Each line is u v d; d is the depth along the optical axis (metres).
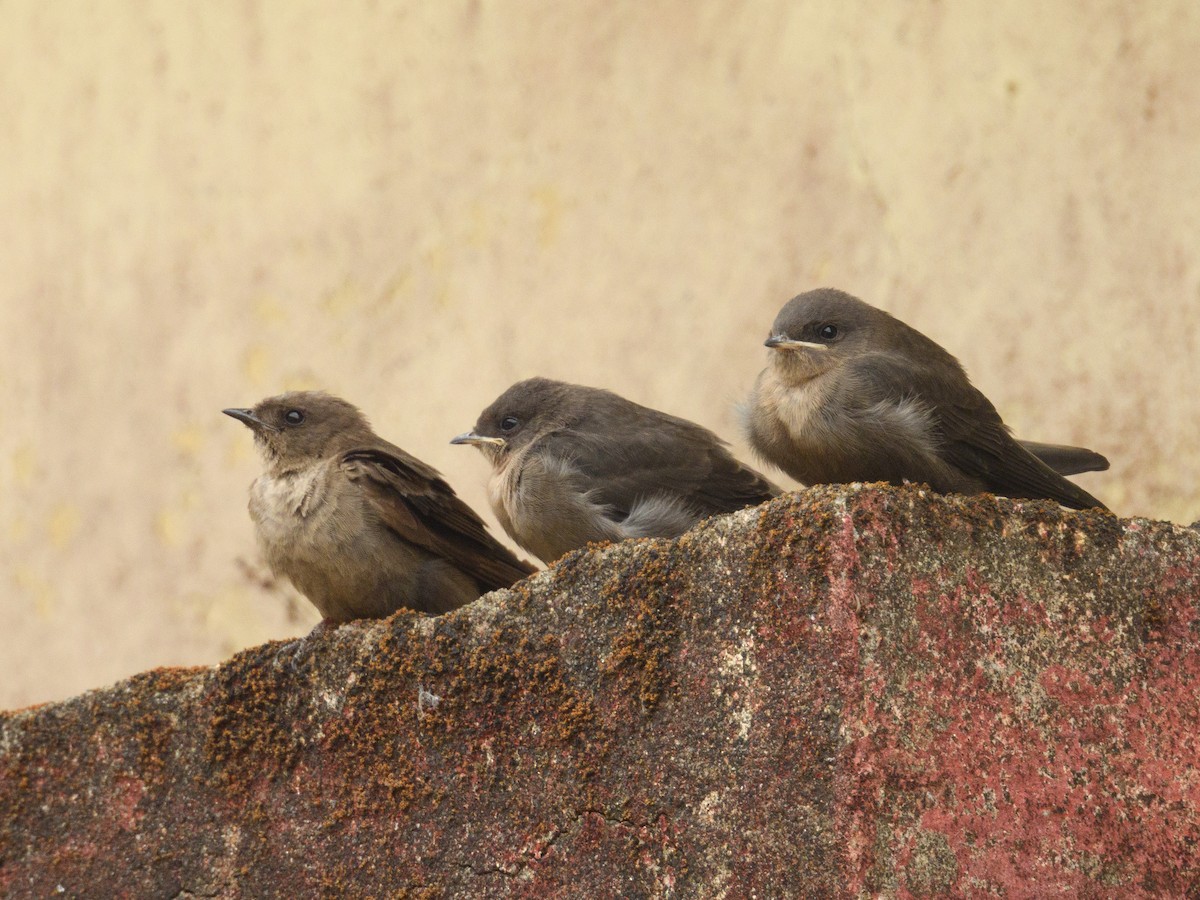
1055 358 12.87
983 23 13.86
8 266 18.23
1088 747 6.92
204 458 16.72
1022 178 13.38
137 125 17.92
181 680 8.30
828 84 14.54
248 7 17.56
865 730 6.73
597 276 15.27
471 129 16.22
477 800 7.55
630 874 7.10
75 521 17.16
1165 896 6.76
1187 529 7.31
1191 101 12.79
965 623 6.95
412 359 15.95
